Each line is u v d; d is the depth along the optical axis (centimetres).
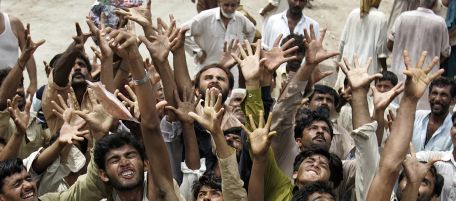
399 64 1070
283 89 661
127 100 654
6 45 901
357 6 1416
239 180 591
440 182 681
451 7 1119
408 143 590
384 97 636
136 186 573
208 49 988
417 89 591
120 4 832
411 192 626
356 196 632
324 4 1412
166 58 659
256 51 638
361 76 639
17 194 582
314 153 632
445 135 825
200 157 693
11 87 713
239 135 681
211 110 590
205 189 647
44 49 1250
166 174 589
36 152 641
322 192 575
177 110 663
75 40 710
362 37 1120
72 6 1384
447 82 824
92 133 612
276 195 619
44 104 718
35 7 1378
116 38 584
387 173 590
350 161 681
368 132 618
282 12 1096
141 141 624
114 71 781
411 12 1065
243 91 753
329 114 790
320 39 650
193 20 980
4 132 700
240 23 994
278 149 654
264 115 643
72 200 594
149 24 671
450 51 1116
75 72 756
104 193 591
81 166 652
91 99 612
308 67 643
